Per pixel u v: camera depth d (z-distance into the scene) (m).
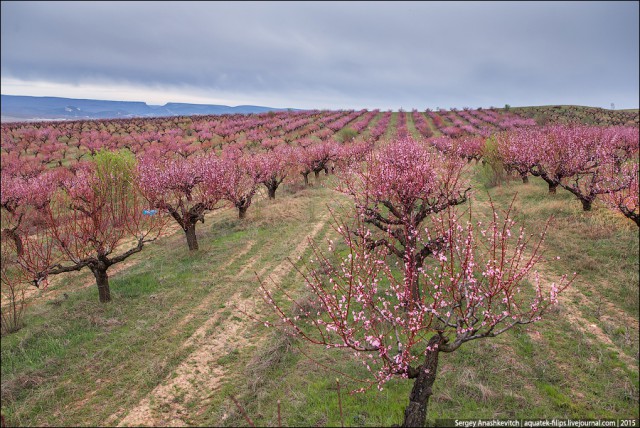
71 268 12.29
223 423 7.26
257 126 95.19
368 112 136.12
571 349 8.79
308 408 7.45
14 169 42.41
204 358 9.57
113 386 8.64
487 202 22.80
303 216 22.17
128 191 20.53
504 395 7.46
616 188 16.53
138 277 14.79
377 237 15.48
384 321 8.61
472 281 6.34
